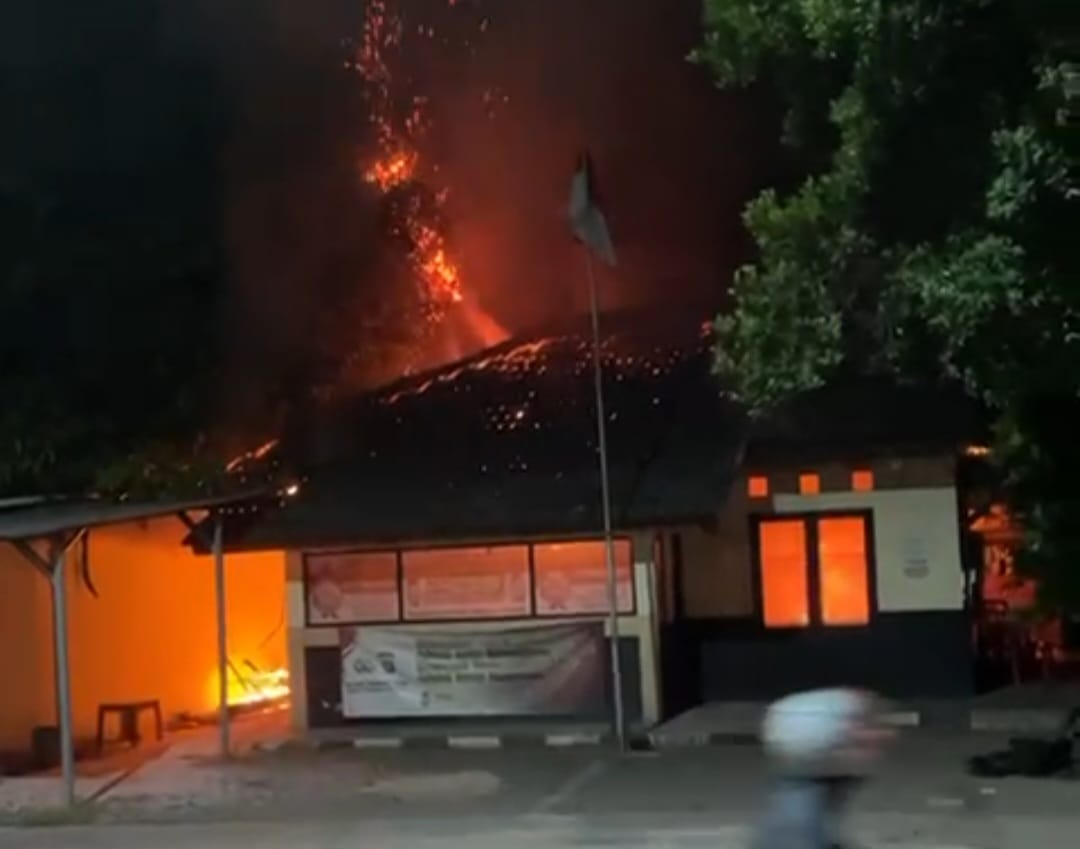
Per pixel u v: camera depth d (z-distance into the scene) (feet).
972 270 43.32
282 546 72.54
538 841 49.32
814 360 48.91
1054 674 80.07
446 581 73.31
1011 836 47.03
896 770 58.13
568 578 72.28
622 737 66.80
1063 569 56.59
